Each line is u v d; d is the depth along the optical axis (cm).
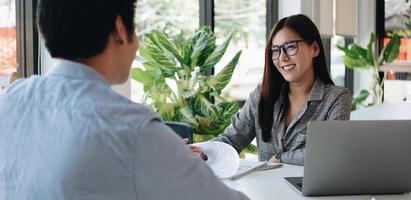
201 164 88
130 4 91
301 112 215
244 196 97
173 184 81
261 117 224
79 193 78
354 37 588
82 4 86
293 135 215
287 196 153
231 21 446
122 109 82
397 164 152
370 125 149
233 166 173
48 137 82
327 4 486
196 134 291
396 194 157
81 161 78
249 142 236
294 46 213
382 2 649
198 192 85
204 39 300
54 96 86
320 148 148
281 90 224
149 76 294
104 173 78
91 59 89
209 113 291
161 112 285
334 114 210
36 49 278
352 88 625
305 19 218
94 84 86
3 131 88
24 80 95
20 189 83
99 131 79
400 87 586
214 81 303
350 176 151
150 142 80
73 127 81
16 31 279
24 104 89
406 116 348
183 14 403
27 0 279
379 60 587
